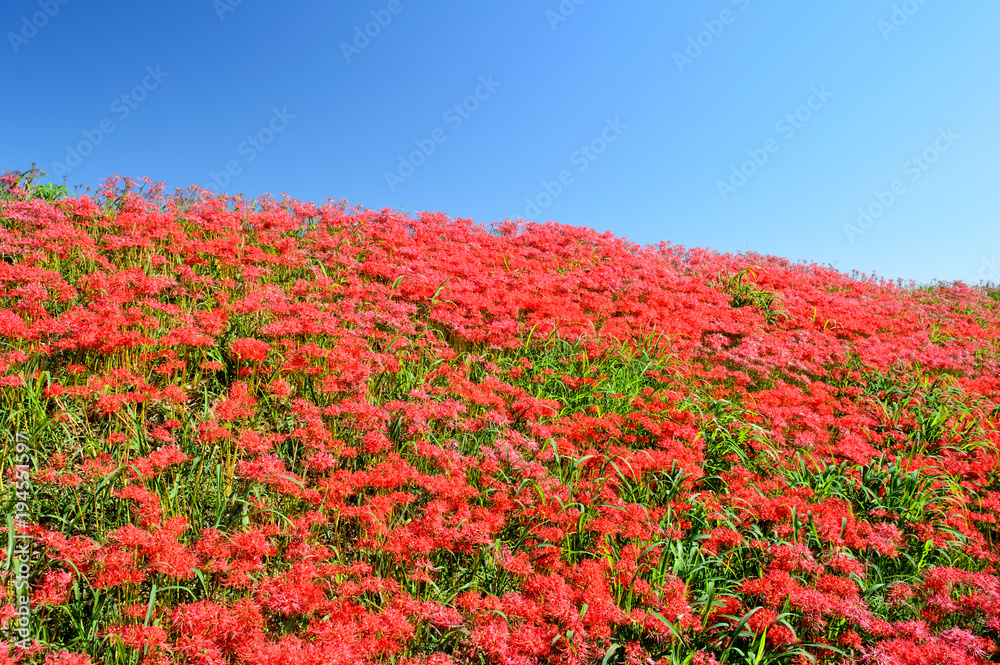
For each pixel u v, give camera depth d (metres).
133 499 4.73
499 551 4.92
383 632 3.94
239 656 3.59
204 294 8.09
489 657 4.21
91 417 5.75
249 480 5.25
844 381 10.30
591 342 8.95
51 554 4.20
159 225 9.14
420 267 10.41
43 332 6.23
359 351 7.10
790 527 5.66
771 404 8.49
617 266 13.10
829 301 14.15
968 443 8.06
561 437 6.60
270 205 11.91
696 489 6.50
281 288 8.77
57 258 8.09
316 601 4.04
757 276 14.52
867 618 4.59
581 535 5.29
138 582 3.99
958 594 5.21
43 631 3.77
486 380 7.22
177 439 5.63
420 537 4.77
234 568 4.16
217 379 6.68
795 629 4.69
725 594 4.90
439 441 6.28
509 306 9.58
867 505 6.48
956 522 6.13
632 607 4.66
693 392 8.38
